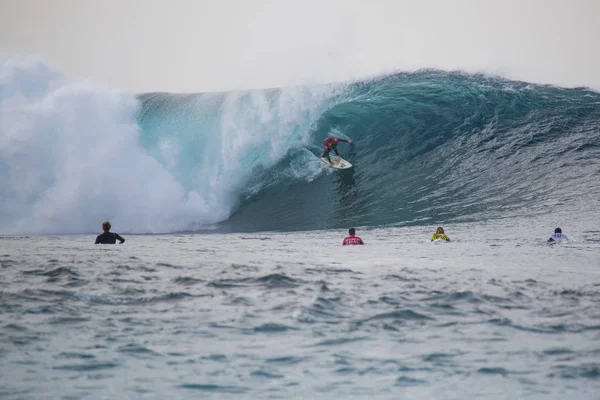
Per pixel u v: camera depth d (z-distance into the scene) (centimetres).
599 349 2462
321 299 3428
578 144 11838
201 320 2945
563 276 4391
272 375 2181
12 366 2245
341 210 10675
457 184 10938
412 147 12244
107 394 1991
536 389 2036
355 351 2458
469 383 2097
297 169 12500
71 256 5628
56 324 2848
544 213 9275
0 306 3200
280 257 5703
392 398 1970
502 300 3431
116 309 3180
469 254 6003
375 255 5931
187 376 2167
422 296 3538
